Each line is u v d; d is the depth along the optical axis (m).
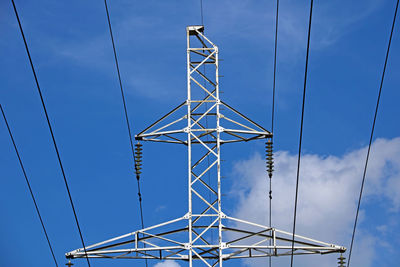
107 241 28.59
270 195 29.75
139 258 28.64
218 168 30.06
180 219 29.20
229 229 29.02
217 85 31.31
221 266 28.36
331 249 28.34
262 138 31.14
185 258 28.66
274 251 28.58
